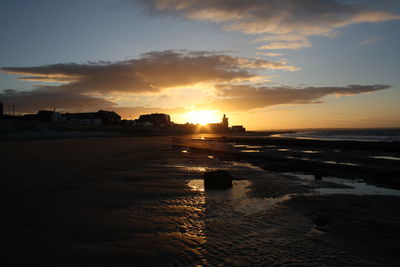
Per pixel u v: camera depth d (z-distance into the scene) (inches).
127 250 181.3
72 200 307.1
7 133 1990.7
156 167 609.3
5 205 281.0
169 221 245.6
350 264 165.8
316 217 247.1
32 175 460.8
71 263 159.6
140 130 4237.2
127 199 319.9
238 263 167.3
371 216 254.5
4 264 155.3
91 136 2753.4
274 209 288.4
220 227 232.1
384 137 2719.0
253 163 737.0
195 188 397.1
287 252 183.3
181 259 170.6
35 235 202.2
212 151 1106.7
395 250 181.8
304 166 650.8
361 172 541.0
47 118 3742.6
